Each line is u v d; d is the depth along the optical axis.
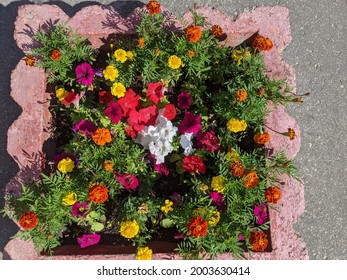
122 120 1.29
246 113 1.22
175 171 1.34
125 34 1.29
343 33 1.61
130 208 1.22
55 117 1.33
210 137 1.22
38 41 1.28
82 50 1.27
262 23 1.32
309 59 1.59
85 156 1.22
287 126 1.30
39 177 1.24
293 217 1.26
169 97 1.36
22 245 1.22
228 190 1.20
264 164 1.25
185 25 1.29
